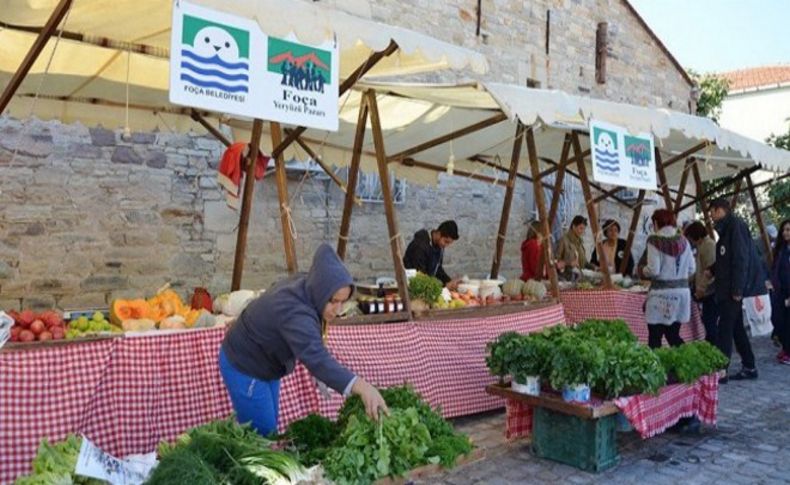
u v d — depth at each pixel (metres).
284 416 4.70
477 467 4.84
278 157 5.15
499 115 6.36
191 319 4.70
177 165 7.98
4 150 6.78
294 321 3.18
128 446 4.10
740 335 7.93
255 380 3.43
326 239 9.47
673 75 15.67
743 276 7.34
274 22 3.62
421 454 3.08
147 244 7.74
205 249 8.21
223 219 8.36
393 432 3.05
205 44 3.41
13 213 6.82
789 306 8.77
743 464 4.98
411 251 8.27
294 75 3.79
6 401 3.72
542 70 12.43
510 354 5.05
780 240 9.02
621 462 4.99
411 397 3.50
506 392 5.14
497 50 11.60
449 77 10.75
